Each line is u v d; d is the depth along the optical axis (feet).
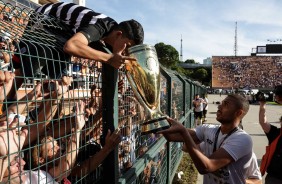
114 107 6.60
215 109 89.92
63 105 5.23
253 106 108.47
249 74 243.19
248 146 8.32
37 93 5.02
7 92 4.27
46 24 5.95
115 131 6.60
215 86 245.45
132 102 8.56
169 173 16.26
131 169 8.20
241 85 241.96
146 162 9.72
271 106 116.47
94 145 6.74
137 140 9.41
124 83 8.02
